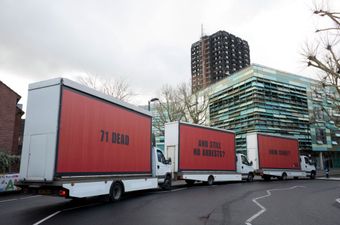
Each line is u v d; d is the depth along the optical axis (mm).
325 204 11203
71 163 9164
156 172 15383
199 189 17109
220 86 55469
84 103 9930
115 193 11305
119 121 11734
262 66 48344
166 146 18422
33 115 9281
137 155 12773
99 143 10477
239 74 50562
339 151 55969
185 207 10109
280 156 27031
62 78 9102
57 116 8836
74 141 9359
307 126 51188
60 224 7277
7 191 14711
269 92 47906
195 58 119312
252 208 9984
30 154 9070
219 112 54781
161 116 40125
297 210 9703
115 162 11273
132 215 8523
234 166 22266
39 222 7512
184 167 17844
